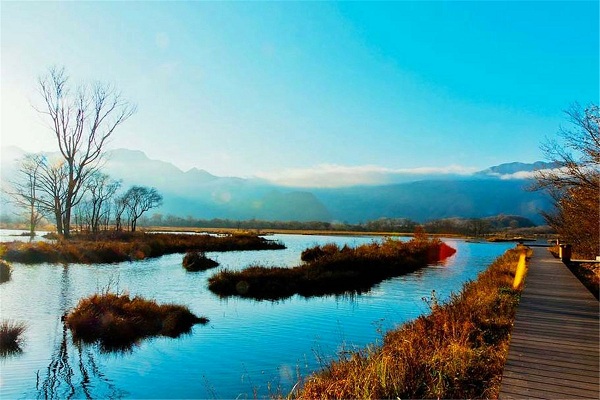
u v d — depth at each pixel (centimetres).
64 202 4581
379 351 893
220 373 1012
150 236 5200
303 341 1266
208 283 2328
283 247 5250
